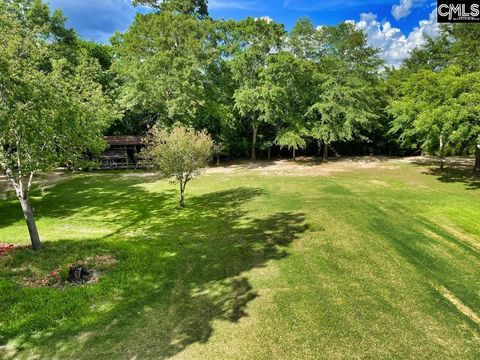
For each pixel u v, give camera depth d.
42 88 9.58
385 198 17.72
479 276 9.52
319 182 22.00
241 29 28.66
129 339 6.73
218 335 6.89
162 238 12.45
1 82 8.98
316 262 10.29
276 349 6.50
